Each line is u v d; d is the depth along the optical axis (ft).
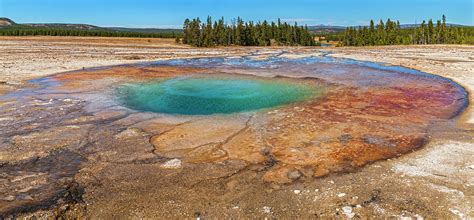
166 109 48.32
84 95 56.29
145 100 53.72
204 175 27.50
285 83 68.69
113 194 24.82
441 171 27.63
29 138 35.58
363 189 25.12
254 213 22.44
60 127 39.19
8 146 33.37
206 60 115.44
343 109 47.62
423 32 225.35
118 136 36.35
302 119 42.78
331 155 31.40
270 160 30.35
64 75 76.43
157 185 26.02
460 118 42.83
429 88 62.64
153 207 23.20
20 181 26.68
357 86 64.90
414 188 25.04
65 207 23.15
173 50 163.22
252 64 102.58
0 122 40.75
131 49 159.84
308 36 255.91
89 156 31.27
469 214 21.71
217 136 36.50
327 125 40.22
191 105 50.75
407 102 51.60
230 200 23.95
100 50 148.15
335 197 24.12
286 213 22.40
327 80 71.82
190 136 36.47
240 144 34.19
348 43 251.39
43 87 62.44
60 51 136.26
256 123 41.24
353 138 35.81
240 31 227.40
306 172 28.02
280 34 252.01
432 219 21.31
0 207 23.03
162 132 37.76
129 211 22.77
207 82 70.28
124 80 71.51
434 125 40.04
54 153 31.86
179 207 23.17
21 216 22.07
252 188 25.52
